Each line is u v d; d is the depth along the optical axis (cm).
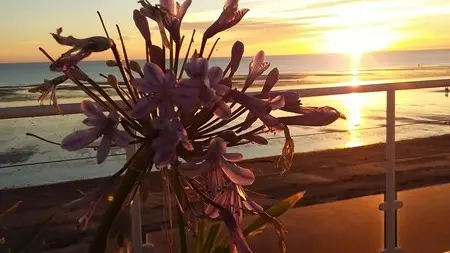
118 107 121
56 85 122
